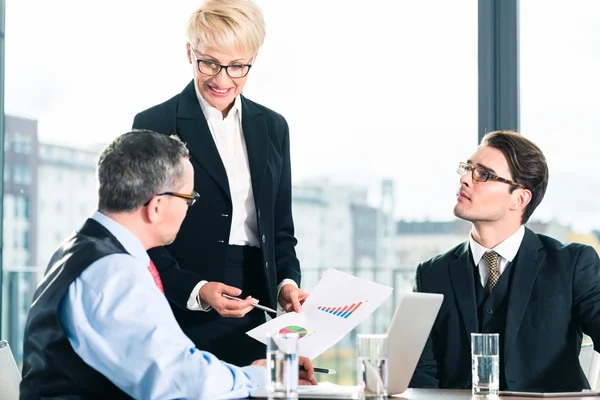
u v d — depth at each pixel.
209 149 2.44
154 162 1.85
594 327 2.29
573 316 2.35
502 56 3.60
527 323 2.32
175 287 2.31
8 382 2.07
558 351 2.30
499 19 3.61
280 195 2.63
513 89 3.59
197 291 2.29
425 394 1.95
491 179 2.39
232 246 2.46
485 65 3.62
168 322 1.74
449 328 2.38
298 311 2.20
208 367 1.73
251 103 2.59
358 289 2.17
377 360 1.69
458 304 2.39
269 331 2.11
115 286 1.74
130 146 1.86
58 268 1.79
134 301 1.73
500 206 2.39
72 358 1.74
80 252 1.78
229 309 2.24
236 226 2.47
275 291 2.49
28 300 5.59
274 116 2.63
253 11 2.36
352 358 6.50
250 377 1.91
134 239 1.85
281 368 1.67
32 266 5.70
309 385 2.02
